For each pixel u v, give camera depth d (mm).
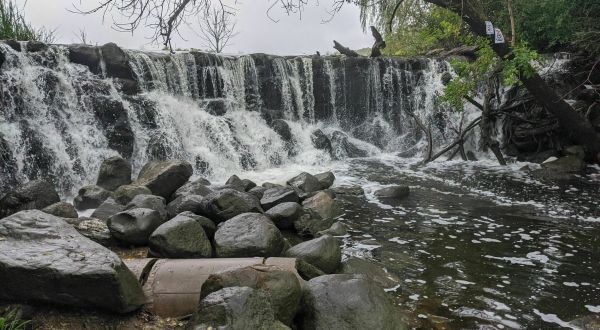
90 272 3551
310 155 12609
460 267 5543
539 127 12172
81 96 10500
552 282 5121
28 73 10000
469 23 10086
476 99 14125
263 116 13180
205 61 12695
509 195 8906
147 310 3893
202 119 11984
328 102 14539
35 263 3592
